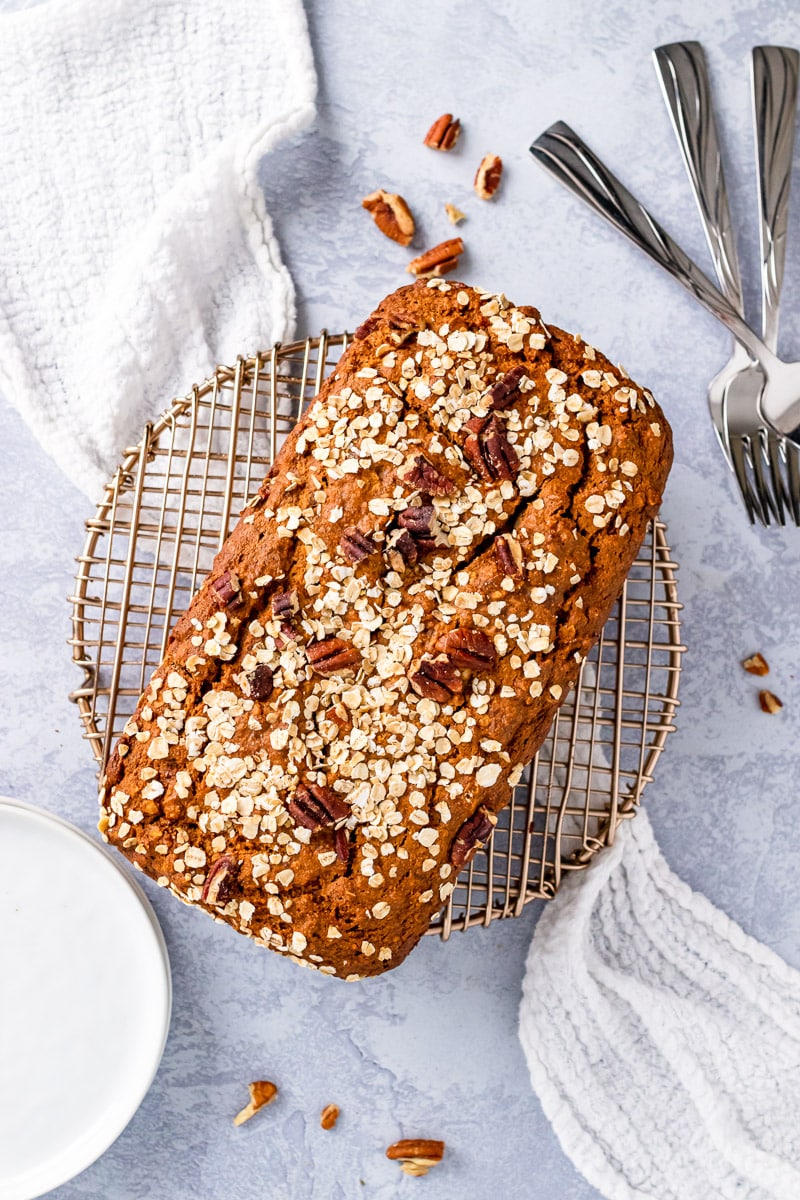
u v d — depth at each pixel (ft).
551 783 2.48
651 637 2.49
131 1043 2.51
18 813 2.48
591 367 2.33
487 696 2.27
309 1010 2.59
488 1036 2.59
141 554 2.55
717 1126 2.54
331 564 2.27
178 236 2.50
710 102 2.55
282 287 2.53
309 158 2.55
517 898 2.48
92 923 2.51
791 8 2.56
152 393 2.55
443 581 2.29
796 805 2.59
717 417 2.57
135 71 2.52
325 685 2.27
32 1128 2.50
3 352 2.51
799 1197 2.53
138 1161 2.59
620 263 2.57
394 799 2.26
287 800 2.26
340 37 2.54
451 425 2.29
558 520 2.29
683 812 2.59
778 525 2.58
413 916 2.28
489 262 2.56
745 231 2.58
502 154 2.56
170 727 2.27
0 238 2.53
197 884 2.27
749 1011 2.58
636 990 2.55
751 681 2.59
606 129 2.56
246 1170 2.59
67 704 2.56
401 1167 2.59
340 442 2.29
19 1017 2.51
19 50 2.50
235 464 2.55
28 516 2.56
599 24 2.55
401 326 2.31
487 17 2.55
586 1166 2.54
